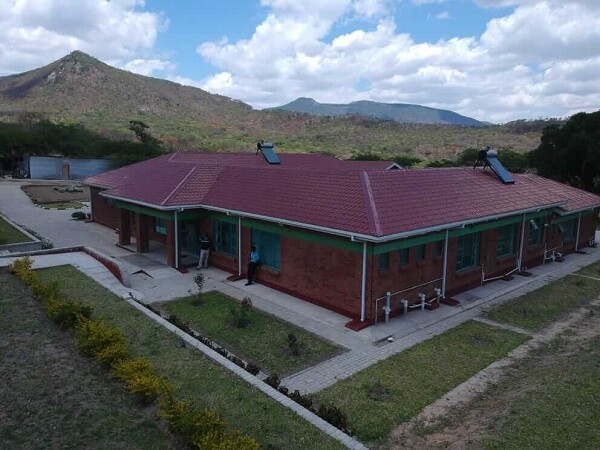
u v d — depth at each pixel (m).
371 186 15.62
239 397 8.71
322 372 10.93
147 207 20.17
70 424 7.70
